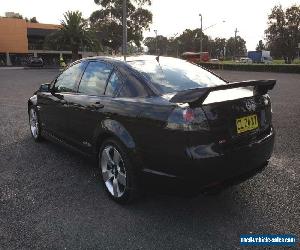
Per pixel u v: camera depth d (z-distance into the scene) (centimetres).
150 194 416
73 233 339
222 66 4444
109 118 399
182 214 373
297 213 370
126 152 371
